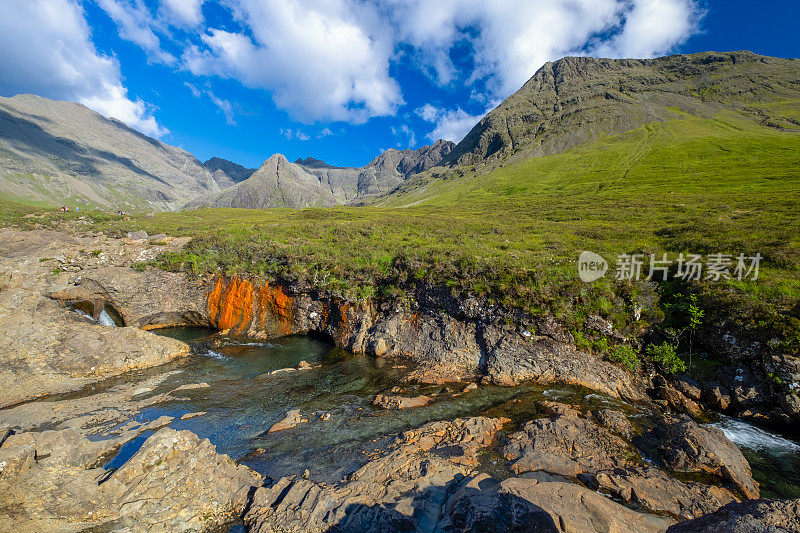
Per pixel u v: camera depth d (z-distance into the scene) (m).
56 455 12.39
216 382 21.67
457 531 9.59
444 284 25.84
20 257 31.22
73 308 29.69
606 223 49.47
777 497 11.66
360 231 48.62
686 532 8.27
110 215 65.69
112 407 18.28
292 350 27.36
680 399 17.97
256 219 72.06
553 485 10.54
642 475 11.98
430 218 65.00
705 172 80.00
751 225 35.00
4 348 20.58
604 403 17.80
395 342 25.86
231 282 32.62
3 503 9.55
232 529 10.66
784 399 15.72
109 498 10.71
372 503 10.81
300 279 30.31
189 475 12.00
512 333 22.39
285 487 11.95
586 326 21.66
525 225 51.81
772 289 19.73
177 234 45.09
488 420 15.84
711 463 12.49
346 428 16.20
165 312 33.00
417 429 15.44
